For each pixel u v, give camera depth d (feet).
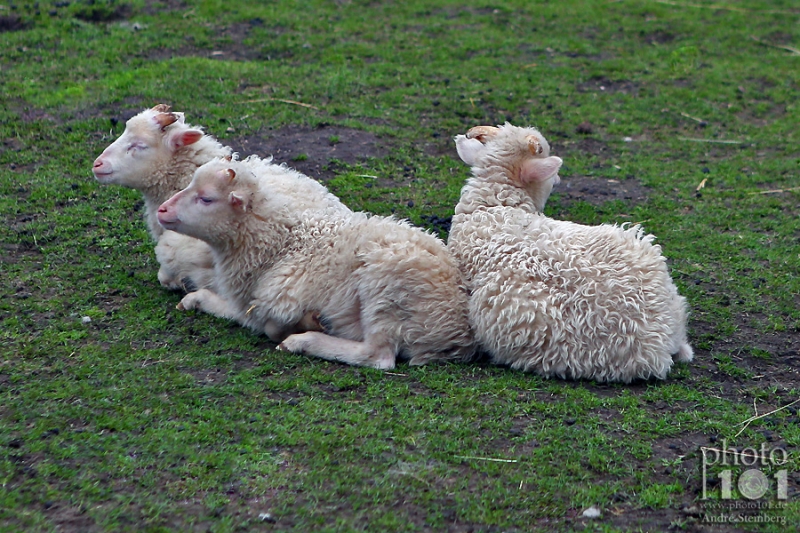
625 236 24.44
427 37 58.34
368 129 43.42
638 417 21.88
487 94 49.39
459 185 38.55
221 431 20.38
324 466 19.27
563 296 23.30
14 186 35.58
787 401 23.41
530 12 64.90
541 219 25.75
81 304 27.09
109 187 36.09
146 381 22.54
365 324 24.35
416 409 21.76
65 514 17.52
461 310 24.43
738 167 42.70
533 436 20.83
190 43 54.39
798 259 33.01
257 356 24.52
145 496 18.12
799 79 54.19
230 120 42.80
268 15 59.52
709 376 24.66
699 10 67.26
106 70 49.06
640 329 23.30
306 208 26.17
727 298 29.78
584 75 53.67
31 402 21.26
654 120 48.08
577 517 18.31
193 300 26.99
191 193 24.84
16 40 52.29
